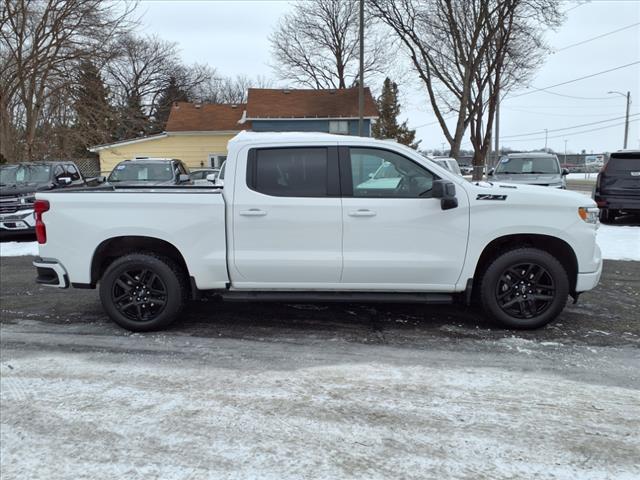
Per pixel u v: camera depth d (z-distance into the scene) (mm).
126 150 29656
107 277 4867
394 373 3904
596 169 62219
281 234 4664
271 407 3385
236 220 4676
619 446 2908
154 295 4914
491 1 22500
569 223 4609
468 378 3805
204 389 3660
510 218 4605
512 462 2762
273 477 2641
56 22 14742
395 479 2619
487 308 4777
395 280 4719
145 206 4727
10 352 4438
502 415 3266
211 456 2838
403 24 24219
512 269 4723
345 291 4848
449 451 2869
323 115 28969
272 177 4711
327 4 38781
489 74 25734
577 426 3129
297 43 41125
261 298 4832
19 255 9531
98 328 5082
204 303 5926
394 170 4703
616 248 9312
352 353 4328
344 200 4633
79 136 16250
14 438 3057
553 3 21562
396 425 3148
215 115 31750
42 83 15375
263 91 31188
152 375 3916
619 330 4852
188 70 52750
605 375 3854
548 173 14125
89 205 4773
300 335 4797
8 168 11891
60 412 3354
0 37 14617
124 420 3240
